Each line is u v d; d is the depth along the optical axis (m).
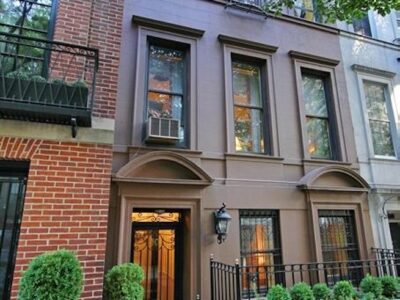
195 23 6.39
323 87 7.56
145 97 5.61
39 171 3.81
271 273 5.23
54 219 3.74
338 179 6.59
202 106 5.94
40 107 3.54
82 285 3.44
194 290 4.93
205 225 5.29
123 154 5.09
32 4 4.54
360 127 7.48
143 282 5.03
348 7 5.71
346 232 6.52
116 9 4.89
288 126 6.61
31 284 2.92
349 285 5.19
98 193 4.02
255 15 7.07
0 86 3.46
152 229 5.27
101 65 4.54
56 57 4.25
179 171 5.31
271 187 5.99
